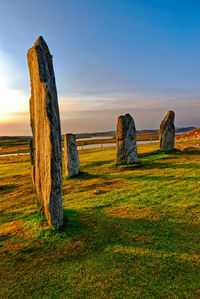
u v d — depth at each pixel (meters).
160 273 5.72
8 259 6.77
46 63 8.41
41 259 6.68
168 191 12.51
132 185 14.61
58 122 8.33
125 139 21.73
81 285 5.52
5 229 9.28
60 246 7.27
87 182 16.89
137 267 6.01
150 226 8.30
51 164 7.89
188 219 8.62
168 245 6.93
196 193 11.68
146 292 5.14
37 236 7.96
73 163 19.52
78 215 9.87
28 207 12.46
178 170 17.48
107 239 7.54
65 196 13.59
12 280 5.88
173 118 26.91
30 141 19.27
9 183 19.50
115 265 6.15
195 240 7.12
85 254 6.76
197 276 5.50
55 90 8.60
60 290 5.41
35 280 5.82
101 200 12.02
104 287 5.39
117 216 9.51
